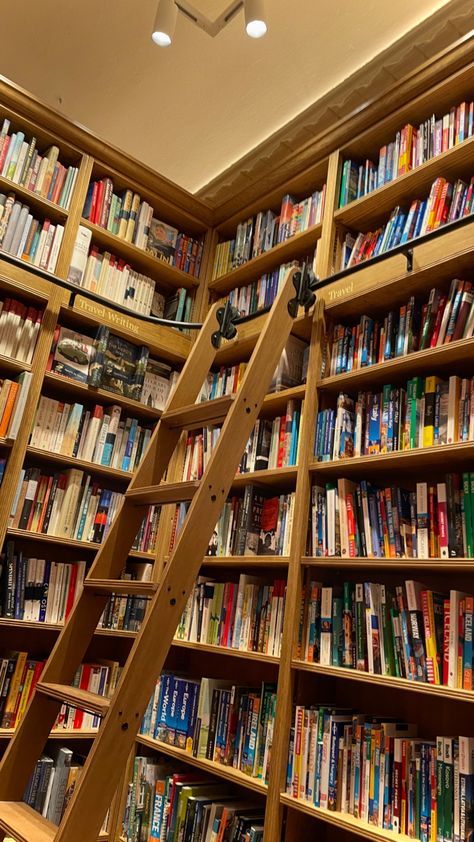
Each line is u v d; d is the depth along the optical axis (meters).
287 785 2.07
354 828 1.80
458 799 1.64
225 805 2.33
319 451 2.38
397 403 2.18
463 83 2.35
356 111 2.65
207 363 2.46
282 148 3.12
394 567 2.00
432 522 1.95
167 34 2.22
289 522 2.44
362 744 1.93
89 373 2.83
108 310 2.94
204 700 2.49
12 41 3.01
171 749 2.51
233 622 2.51
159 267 3.22
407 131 2.50
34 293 2.67
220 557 2.59
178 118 3.31
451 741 1.70
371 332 2.39
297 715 2.12
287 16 2.69
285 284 2.29
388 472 2.29
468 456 1.97
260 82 3.02
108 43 2.95
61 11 2.82
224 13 2.34
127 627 2.81
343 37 2.75
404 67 2.75
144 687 1.59
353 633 2.06
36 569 2.60
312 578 2.26
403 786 1.78
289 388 2.66
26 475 2.59
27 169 2.77
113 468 2.86
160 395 3.16
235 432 1.92
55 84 3.22
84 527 2.73
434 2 2.55
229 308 2.56
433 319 2.18
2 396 2.52
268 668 2.65
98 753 1.49
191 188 3.75
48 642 2.82
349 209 2.60
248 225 3.23
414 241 2.09
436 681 1.78
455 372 2.19
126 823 2.59
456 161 2.28
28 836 1.45
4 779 1.72
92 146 2.98
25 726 1.78
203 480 1.81
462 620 1.79
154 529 3.00
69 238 2.82
